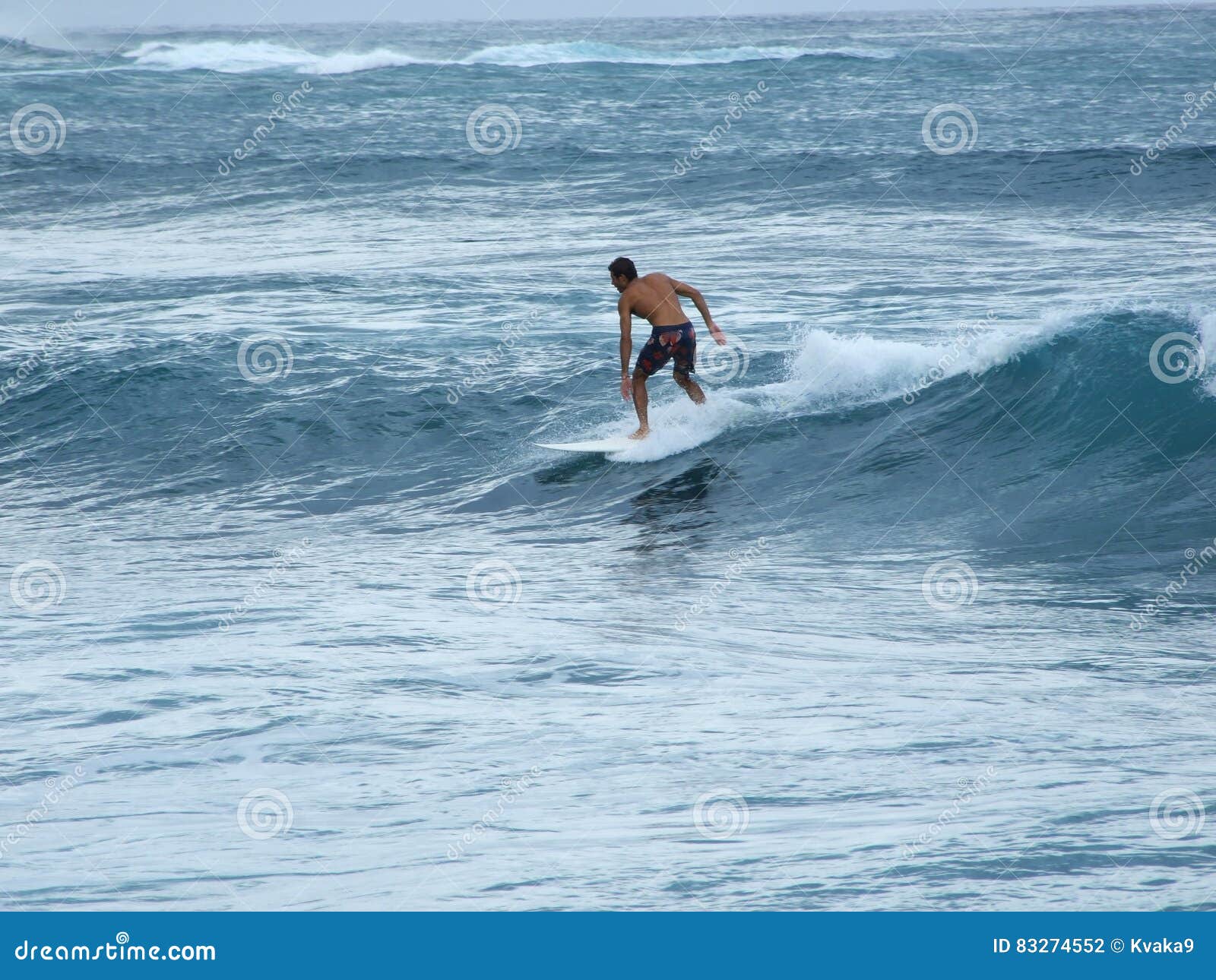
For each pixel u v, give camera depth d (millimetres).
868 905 11695
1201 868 12133
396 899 12133
